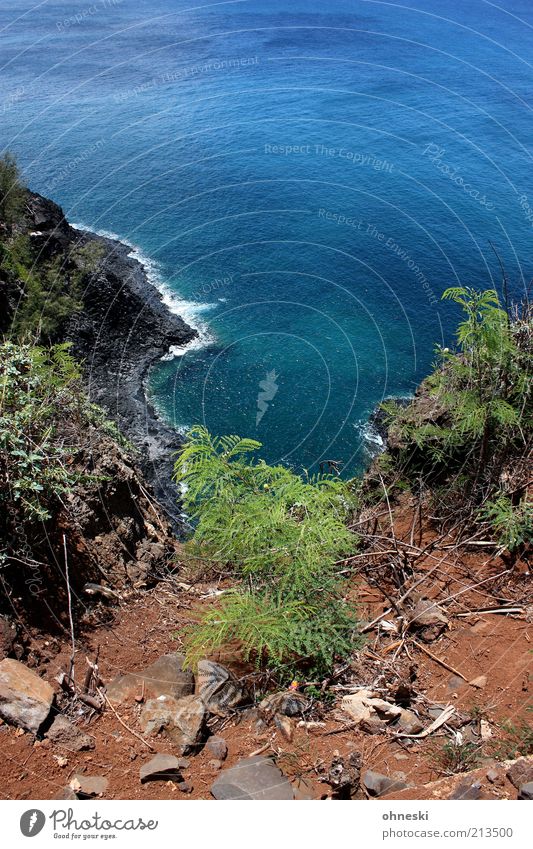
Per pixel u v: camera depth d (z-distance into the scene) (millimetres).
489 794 3090
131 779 3223
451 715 3637
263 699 3762
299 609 3951
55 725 3434
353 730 3566
